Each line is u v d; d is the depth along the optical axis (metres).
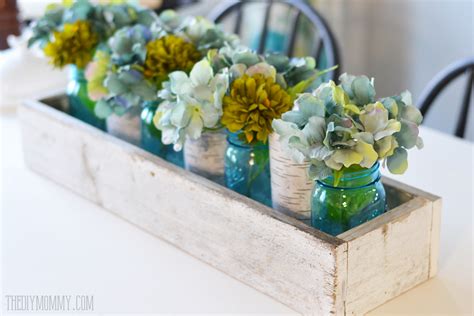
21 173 1.57
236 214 1.11
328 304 1.01
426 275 1.14
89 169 1.41
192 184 1.18
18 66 1.94
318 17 2.05
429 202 1.09
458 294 1.11
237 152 1.20
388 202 1.17
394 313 1.07
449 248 1.22
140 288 1.15
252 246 1.11
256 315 1.07
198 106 1.14
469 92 1.78
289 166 1.12
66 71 2.00
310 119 0.99
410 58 3.03
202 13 2.96
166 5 2.81
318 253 1.00
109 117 1.44
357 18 3.06
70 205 1.43
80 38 1.51
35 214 1.39
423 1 2.89
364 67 3.19
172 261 1.22
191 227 1.21
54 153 1.49
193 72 1.14
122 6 1.53
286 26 2.90
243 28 3.00
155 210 1.28
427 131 1.70
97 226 1.34
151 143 1.38
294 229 1.03
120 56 1.36
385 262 1.06
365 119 1.00
